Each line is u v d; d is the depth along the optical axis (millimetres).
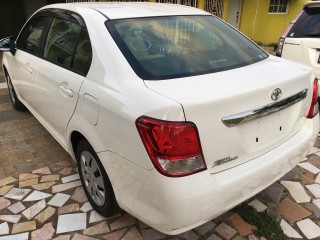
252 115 1915
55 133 3100
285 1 12141
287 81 2119
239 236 2350
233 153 1917
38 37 3396
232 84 1945
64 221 2506
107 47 2219
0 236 2371
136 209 1970
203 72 2141
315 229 2424
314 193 2803
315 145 3574
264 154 2133
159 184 1737
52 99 2859
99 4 2916
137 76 2021
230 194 1874
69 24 2750
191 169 1746
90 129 2227
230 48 2561
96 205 2537
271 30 12492
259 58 2576
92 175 2467
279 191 2820
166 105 1695
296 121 2363
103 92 2076
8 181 3018
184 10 2908
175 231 1819
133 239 2328
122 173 1980
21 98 4191
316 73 3928
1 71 7523
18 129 4133
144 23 2467
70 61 2617
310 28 4094
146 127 1732
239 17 12906
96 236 2357
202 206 1775
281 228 2422
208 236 2348
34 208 2654
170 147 1693
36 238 2348
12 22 11641
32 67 3305
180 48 2350
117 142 1953
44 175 3109
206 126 1753
